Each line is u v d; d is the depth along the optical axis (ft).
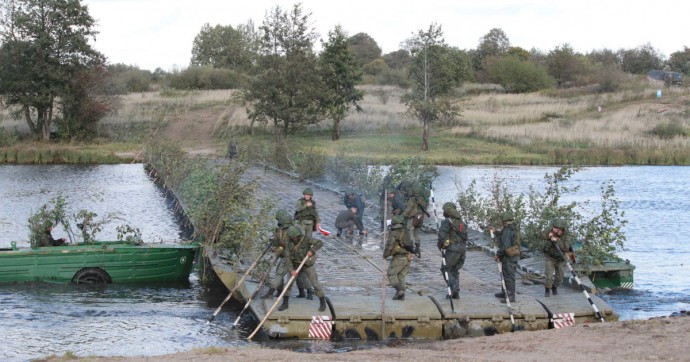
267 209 63.57
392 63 449.89
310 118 193.36
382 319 44.45
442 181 138.72
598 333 38.60
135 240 64.49
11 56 200.13
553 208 62.85
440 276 56.13
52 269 58.80
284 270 46.73
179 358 35.42
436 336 44.78
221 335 45.91
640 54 426.10
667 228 90.07
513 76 300.61
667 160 180.55
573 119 229.25
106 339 44.91
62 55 205.98
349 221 73.20
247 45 407.03
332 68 201.67
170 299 56.13
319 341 43.98
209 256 60.13
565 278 53.21
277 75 187.83
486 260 61.72
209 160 135.95
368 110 235.20
